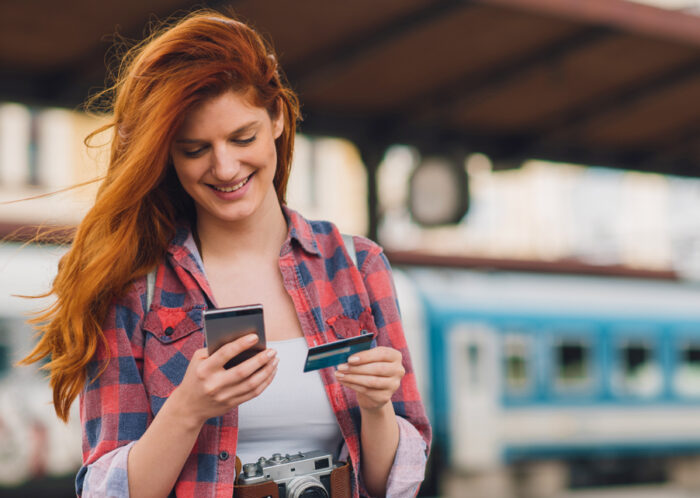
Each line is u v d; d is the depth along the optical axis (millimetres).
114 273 1657
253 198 1658
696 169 9273
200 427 1541
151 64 1584
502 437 12336
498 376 12422
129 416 1651
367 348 1600
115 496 1549
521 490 12703
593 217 24203
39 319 1703
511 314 12672
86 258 1652
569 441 12852
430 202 6547
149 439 1544
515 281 13078
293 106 1822
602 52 6551
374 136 7375
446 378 11984
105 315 1687
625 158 8789
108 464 1603
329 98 6914
